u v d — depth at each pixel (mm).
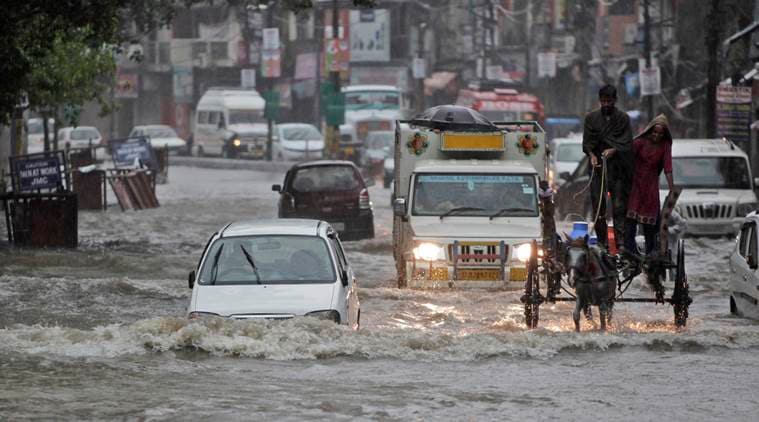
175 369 33281
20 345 36250
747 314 46562
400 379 32125
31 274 61562
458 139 56250
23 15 64500
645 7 131875
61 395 29656
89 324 45094
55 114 112625
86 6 66250
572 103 195875
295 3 77250
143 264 66000
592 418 27547
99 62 100875
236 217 100938
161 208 111188
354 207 79625
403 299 50688
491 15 199875
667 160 40469
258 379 31953
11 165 81688
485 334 38094
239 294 37438
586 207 86500
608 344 37469
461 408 28453
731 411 28375
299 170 80438
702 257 69000
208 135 199250
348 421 27016
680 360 35281
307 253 39125
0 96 68000
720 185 79125
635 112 149625
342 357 35312
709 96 94375
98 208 110375
